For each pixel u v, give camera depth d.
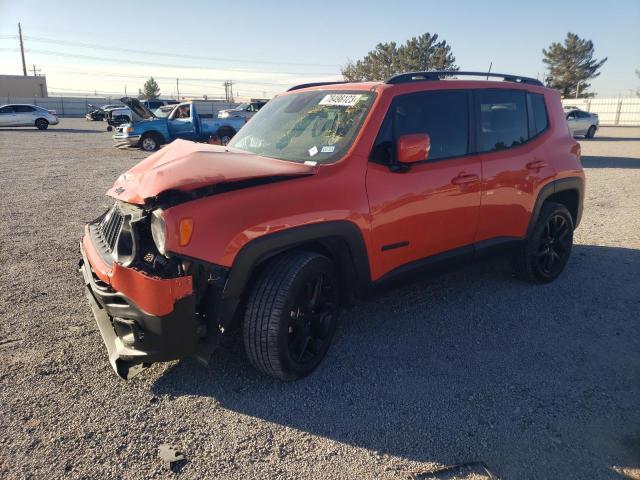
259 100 26.52
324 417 2.89
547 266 4.92
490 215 4.22
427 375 3.34
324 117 3.79
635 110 46.88
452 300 4.56
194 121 19.48
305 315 3.18
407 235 3.63
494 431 2.79
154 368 3.34
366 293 3.52
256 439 2.70
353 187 3.30
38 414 2.84
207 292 2.88
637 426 2.85
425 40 48.62
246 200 2.89
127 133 18.59
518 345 3.76
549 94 4.96
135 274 2.70
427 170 3.70
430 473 2.48
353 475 2.46
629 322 4.16
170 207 2.73
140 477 2.41
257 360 3.07
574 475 2.48
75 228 6.86
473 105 4.14
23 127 34.12
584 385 3.25
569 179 4.92
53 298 4.42
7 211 7.86
